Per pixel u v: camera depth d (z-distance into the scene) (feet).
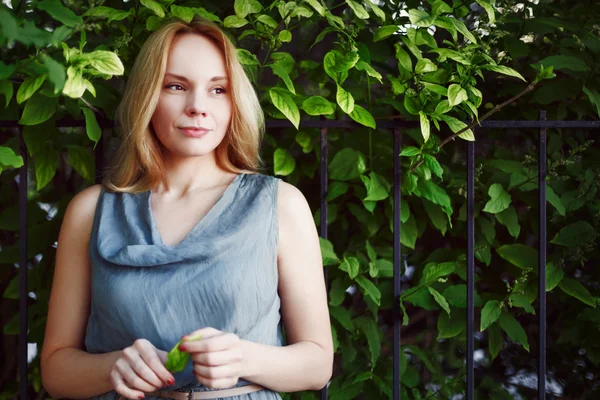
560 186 7.80
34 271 7.39
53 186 8.20
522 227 8.28
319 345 5.57
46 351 5.59
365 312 8.04
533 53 8.22
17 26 4.97
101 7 6.52
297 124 6.49
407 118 7.30
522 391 8.70
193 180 5.73
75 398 5.49
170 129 5.49
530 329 8.68
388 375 7.84
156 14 6.67
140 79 5.55
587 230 7.50
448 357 8.61
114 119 6.72
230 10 7.86
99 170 6.85
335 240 7.98
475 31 7.29
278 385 5.31
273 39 6.87
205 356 4.69
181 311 5.15
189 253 5.17
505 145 8.33
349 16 7.87
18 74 6.45
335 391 7.64
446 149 8.15
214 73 5.55
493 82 8.20
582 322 7.94
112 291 5.19
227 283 5.17
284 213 5.65
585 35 7.73
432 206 7.64
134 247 5.22
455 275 8.46
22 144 6.62
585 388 8.42
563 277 7.64
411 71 6.91
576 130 8.36
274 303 5.51
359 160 7.31
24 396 6.72
